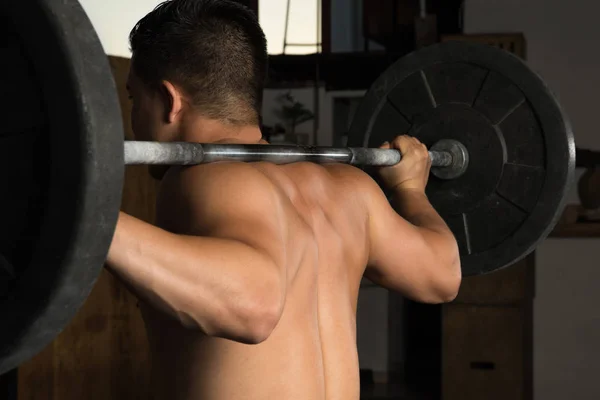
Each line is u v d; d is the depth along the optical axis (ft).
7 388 8.95
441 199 5.84
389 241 4.23
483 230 5.74
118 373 9.69
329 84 19.84
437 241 4.42
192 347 3.45
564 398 14.02
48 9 2.48
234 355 3.42
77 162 2.48
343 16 22.06
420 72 5.89
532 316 14.02
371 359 18.58
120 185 2.54
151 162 3.24
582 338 13.94
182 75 3.93
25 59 2.66
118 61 9.37
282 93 19.74
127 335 9.77
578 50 14.05
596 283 13.87
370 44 22.94
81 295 2.59
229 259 2.88
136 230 2.77
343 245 3.96
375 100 6.04
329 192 4.00
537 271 14.03
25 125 2.67
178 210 3.33
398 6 21.65
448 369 12.78
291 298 3.52
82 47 2.49
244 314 2.89
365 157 4.69
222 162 3.40
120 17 9.94
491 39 13.35
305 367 3.51
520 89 5.52
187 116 3.98
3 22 2.68
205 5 3.99
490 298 12.64
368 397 16.66
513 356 12.62
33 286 2.60
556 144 5.45
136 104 4.11
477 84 5.69
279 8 18.40
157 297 2.84
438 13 20.06
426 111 5.88
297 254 3.52
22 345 2.62
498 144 5.62
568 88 14.08
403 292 4.42
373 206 4.20
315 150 4.36
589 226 13.73
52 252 2.55
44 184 2.63
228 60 3.94
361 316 18.65
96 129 2.47
